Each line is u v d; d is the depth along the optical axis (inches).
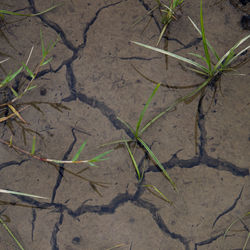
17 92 31.1
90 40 31.8
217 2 32.4
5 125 30.7
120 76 31.4
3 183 30.2
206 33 32.0
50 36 31.9
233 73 31.4
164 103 31.0
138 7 32.3
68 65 31.5
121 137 30.7
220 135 30.7
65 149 30.5
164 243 29.7
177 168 30.4
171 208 30.0
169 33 31.9
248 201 30.1
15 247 29.6
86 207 30.0
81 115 30.9
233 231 29.8
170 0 32.0
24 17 32.1
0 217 29.8
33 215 29.9
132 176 30.3
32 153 29.8
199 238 29.8
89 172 30.3
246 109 31.0
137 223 29.9
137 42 31.8
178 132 30.7
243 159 30.5
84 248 29.6
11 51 31.6
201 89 31.2
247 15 32.2
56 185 30.1
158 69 31.4
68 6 32.3
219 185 30.2
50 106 31.0
